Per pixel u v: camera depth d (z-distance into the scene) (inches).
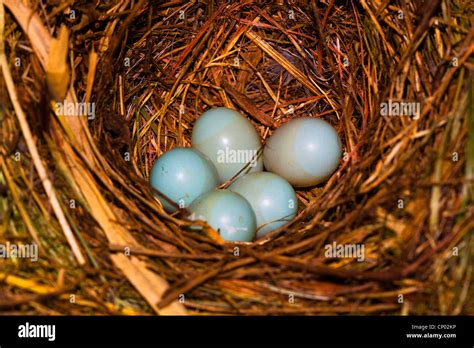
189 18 8.6
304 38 8.6
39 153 6.6
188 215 6.9
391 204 6.5
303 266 6.2
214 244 6.7
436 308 6.2
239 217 7.1
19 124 6.7
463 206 6.1
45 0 7.1
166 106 8.5
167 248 6.7
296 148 7.6
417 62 7.1
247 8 8.6
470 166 6.2
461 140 6.4
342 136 8.2
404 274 6.0
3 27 6.9
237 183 7.7
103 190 6.8
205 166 7.5
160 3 8.2
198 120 8.0
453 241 6.1
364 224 6.6
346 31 8.2
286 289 6.3
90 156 6.9
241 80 8.9
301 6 8.4
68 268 6.3
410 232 6.2
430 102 6.7
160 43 8.4
